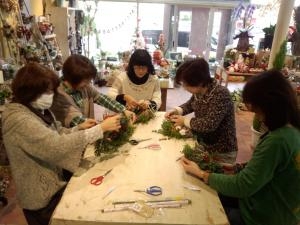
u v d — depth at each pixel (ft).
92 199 3.57
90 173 4.16
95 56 22.33
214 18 24.21
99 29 23.25
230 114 5.51
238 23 20.83
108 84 18.95
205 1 23.49
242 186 3.55
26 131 3.79
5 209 7.29
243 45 15.80
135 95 7.72
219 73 16.28
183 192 3.77
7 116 3.92
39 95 4.00
